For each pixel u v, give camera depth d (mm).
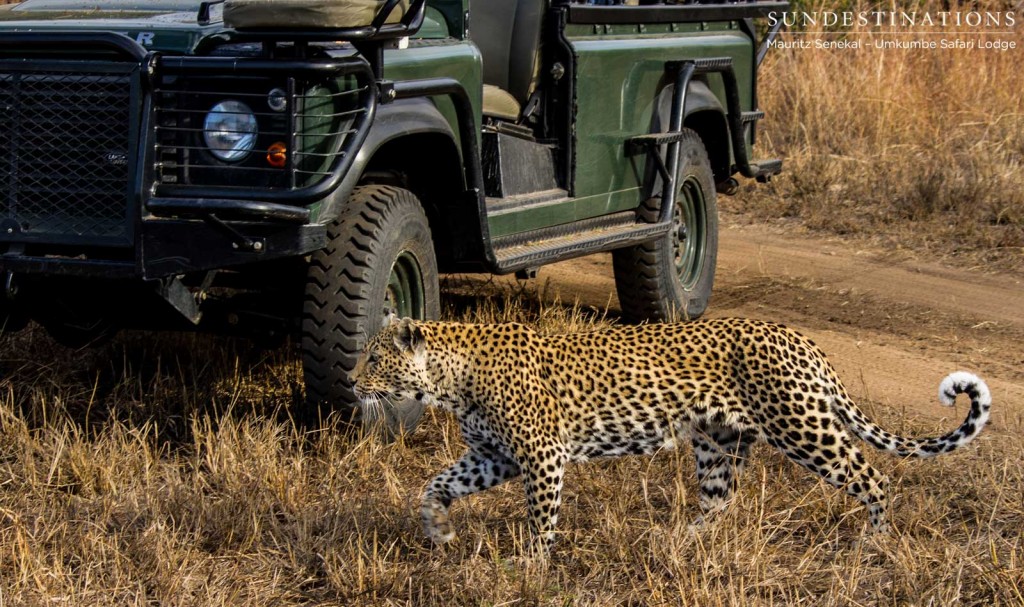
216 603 4488
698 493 5398
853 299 9242
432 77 6199
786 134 14117
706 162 8852
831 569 4738
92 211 5383
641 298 8312
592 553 4938
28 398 6430
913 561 4664
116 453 5617
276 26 5164
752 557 4703
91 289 5633
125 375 6617
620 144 8000
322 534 5074
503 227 6938
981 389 4816
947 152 12773
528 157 7348
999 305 9078
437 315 6387
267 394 6520
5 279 5441
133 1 6340
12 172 5414
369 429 5785
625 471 5652
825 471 4898
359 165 5516
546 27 7559
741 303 9227
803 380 4852
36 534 4938
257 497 5312
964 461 5898
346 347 5645
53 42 5297
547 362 5027
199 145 5340
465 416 5094
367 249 5699
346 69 5227
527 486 4965
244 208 5035
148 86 5238
